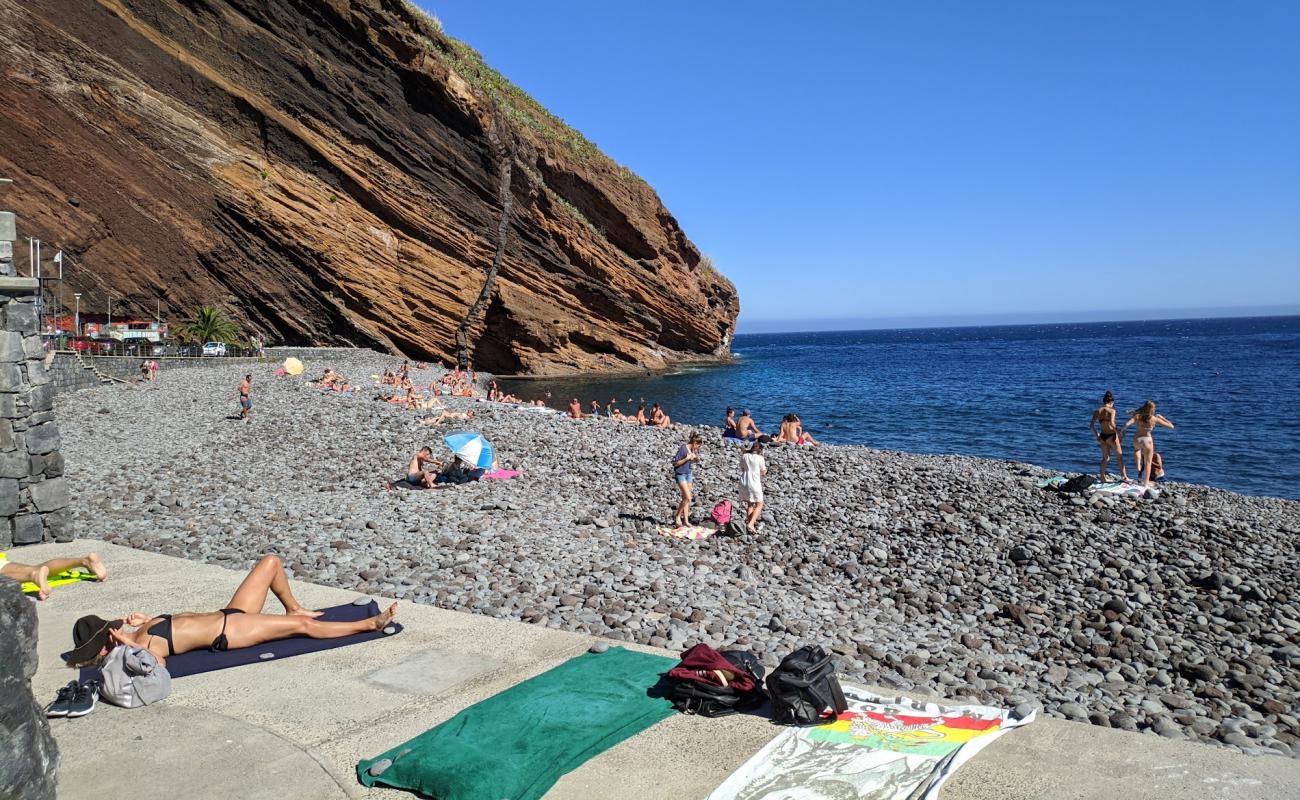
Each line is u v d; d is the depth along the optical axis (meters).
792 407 47.88
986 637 9.31
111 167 47.44
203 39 51.75
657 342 81.56
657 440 25.69
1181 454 30.00
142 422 25.12
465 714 5.30
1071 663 8.51
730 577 11.03
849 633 8.90
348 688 5.82
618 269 75.31
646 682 5.87
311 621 6.77
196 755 4.82
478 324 64.06
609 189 76.88
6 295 10.06
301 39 55.62
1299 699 7.78
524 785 4.41
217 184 51.31
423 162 61.31
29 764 3.35
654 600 9.60
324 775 4.63
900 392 57.69
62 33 45.75
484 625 7.20
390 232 59.47
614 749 4.91
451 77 63.25
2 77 43.69
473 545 11.92
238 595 6.81
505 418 30.02
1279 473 26.41
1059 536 13.97
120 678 5.47
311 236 54.47
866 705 5.60
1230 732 6.64
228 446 21.55
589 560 11.41
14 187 43.97
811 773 4.60
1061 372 77.44
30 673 3.49
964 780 4.52
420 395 34.31
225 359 46.44
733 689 5.46
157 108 49.47
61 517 10.48
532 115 77.94
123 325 46.72
